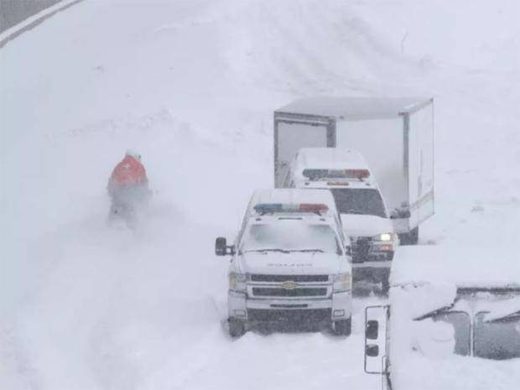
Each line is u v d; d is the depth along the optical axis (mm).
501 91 90750
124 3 124750
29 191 72062
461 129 84438
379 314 49344
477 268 32031
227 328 48906
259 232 50062
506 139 82312
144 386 40281
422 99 66438
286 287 47406
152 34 107125
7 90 99625
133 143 81062
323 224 50344
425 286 31172
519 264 32469
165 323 48156
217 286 53781
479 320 30688
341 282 47812
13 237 62031
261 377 41219
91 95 93812
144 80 95625
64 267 55656
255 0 110125
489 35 101562
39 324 47812
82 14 123188
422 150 64250
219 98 90312
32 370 42750
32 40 114750
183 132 82438
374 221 54969
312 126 63219
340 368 42031
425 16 105062
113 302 50656
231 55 98438
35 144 83500
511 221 66812
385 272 53688
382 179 61562
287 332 48250
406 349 30344
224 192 71625
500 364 29344
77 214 66625
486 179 75688
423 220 64500
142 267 56438
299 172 58125
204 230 63781
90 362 43688
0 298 51594
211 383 40594
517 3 107500
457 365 29250
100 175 74562
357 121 61875
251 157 79000
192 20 107688
